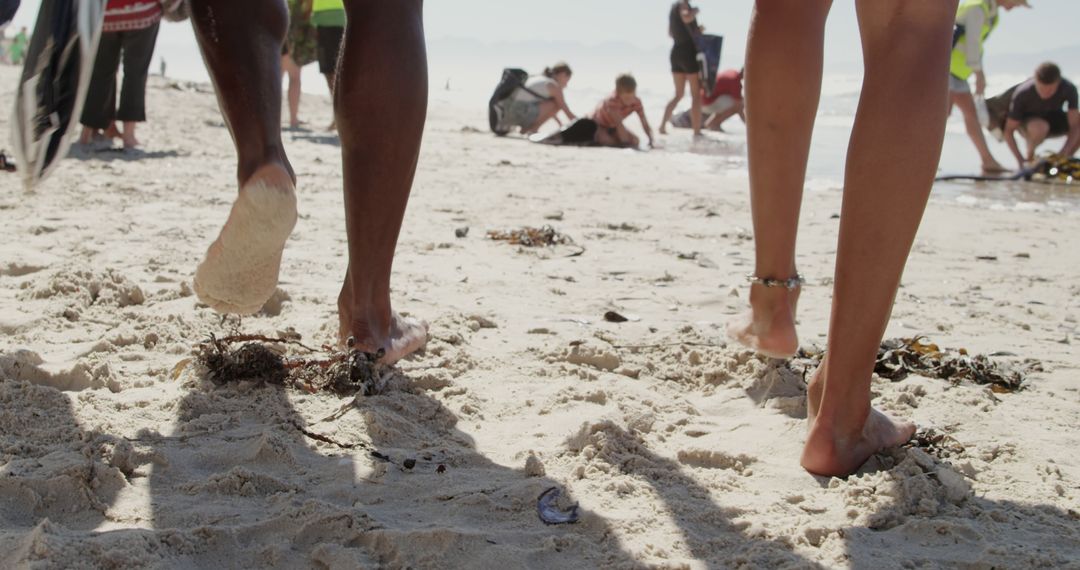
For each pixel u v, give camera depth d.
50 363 2.69
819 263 5.26
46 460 2.10
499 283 4.27
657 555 1.92
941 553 1.98
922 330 3.90
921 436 2.53
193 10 2.19
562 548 1.92
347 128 2.59
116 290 3.43
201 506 2.00
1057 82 10.73
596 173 9.58
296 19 12.59
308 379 2.72
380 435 2.42
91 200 5.79
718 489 2.26
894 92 2.15
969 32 10.66
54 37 1.93
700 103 15.41
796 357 3.22
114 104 8.68
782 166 2.74
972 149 13.70
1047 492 2.28
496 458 2.36
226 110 2.20
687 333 3.46
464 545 1.90
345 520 1.95
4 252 4.00
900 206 2.18
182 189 6.55
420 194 7.27
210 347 2.75
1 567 1.70
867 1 2.17
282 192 2.11
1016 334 3.91
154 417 2.44
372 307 2.79
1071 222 7.29
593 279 4.53
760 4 2.66
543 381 2.94
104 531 1.87
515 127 15.35
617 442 2.43
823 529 2.03
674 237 5.91
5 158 6.66
